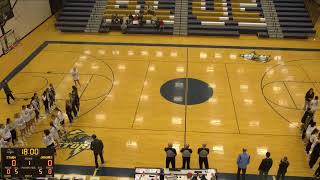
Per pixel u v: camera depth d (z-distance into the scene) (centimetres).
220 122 1560
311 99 1550
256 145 1410
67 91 1805
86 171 1273
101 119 1582
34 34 2627
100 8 2827
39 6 2823
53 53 2273
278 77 1945
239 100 1727
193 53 2267
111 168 1286
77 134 1480
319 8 2883
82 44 2423
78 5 2859
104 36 2570
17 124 1428
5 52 2284
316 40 2498
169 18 2705
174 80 1912
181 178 1102
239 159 1171
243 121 1566
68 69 2045
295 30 2555
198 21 2666
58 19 2741
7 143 1344
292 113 1622
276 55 2236
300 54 2248
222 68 2053
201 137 1459
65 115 1609
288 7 2766
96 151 1245
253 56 2197
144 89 1827
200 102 1712
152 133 1487
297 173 1262
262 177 1191
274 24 2619
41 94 1777
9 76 1967
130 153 1366
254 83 1883
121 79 1928
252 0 2828
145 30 2606
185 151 1203
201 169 1141
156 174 1121
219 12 2728
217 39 2517
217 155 1352
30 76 1966
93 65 2094
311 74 1978
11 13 2362
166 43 2438
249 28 2595
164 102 1712
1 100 1736
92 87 1845
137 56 2220
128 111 1641
